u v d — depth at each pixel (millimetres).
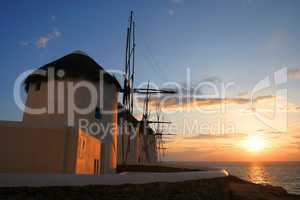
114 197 10500
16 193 9375
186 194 12906
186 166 26859
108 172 22359
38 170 13625
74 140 14367
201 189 14375
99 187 10758
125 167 28000
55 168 13898
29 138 13727
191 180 15023
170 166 28781
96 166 18812
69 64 22422
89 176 10930
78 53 23438
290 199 31594
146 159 52312
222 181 18344
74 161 14172
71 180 10523
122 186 11289
